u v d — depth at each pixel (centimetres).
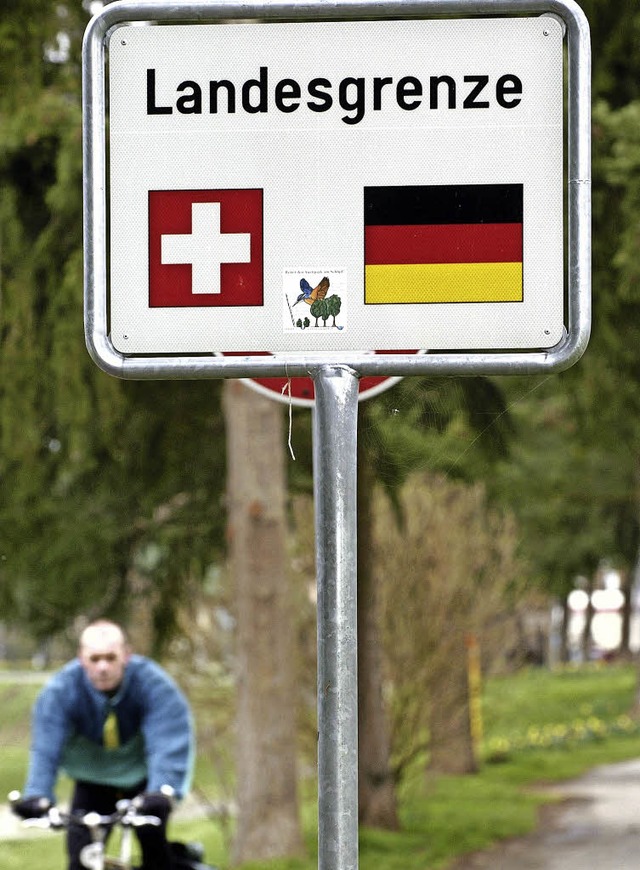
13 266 1898
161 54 405
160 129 404
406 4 397
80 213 1862
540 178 399
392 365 389
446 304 400
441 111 401
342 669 371
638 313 1733
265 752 2170
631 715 5950
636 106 1662
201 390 2181
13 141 1842
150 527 2452
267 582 2194
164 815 1013
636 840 2436
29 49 1480
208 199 404
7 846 2581
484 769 3791
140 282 403
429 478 2609
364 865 2183
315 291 401
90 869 988
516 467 4141
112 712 1056
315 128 403
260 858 2152
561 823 2709
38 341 1902
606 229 1689
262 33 404
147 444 2234
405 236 400
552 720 5584
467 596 2795
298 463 2298
